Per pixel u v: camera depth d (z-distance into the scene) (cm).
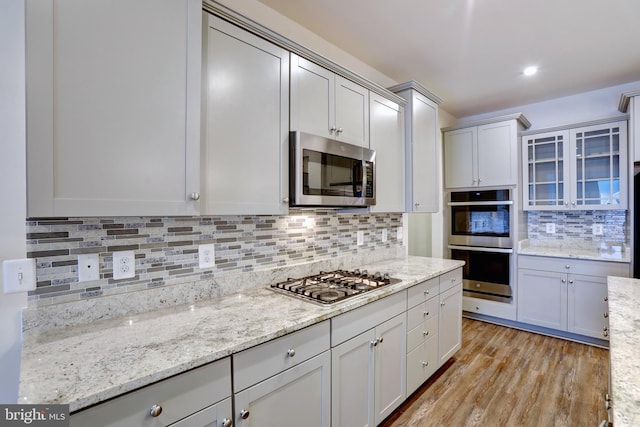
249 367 112
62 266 120
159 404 90
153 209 113
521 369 253
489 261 354
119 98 105
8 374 110
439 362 238
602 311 287
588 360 266
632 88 310
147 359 95
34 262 114
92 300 126
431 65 273
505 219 342
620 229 319
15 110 112
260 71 152
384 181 236
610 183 306
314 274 213
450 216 385
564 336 312
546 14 201
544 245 365
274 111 157
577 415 196
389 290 179
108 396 80
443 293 244
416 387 210
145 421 88
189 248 154
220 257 166
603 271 286
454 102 364
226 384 105
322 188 176
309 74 176
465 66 275
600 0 187
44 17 92
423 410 203
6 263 110
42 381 83
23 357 96
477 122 358
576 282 300
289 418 127
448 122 408
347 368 154
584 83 311
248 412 110
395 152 248
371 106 222
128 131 107
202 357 98
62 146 95
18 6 113
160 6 115
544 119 363
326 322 142
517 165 335
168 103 117
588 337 298
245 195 145
